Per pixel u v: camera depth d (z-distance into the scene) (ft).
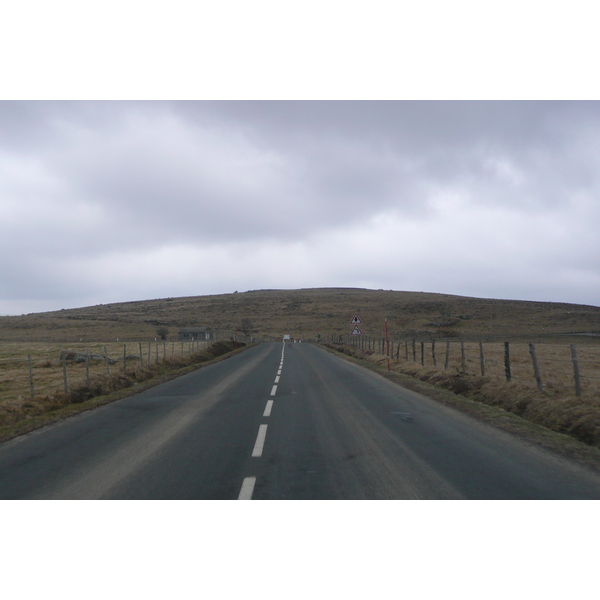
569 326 311.68
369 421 32.14
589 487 18.33
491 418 33.22
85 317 451.53
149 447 24.97
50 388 49.67
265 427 30.14
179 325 408.05
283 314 479.41
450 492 17.71
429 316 404.57
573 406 31.53
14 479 19.69
